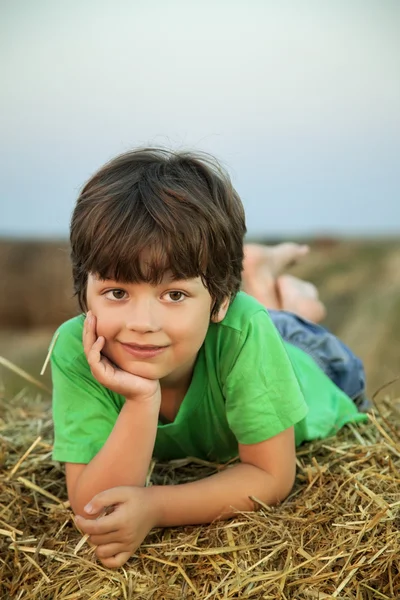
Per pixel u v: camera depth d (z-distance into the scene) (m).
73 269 1.84
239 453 2.04
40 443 2.30
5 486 2.08
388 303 5.30
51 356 2.01
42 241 5.80
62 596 1.63
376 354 4.72
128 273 1.62
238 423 1.95
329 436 2.38
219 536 1.79
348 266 5.93
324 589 1.61
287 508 1.90
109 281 1.66
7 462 2.23
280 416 1.94
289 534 1.75
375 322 5.10
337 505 1.86
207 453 2.23
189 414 2.04
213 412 2.05
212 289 1.73
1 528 1.88
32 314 5.62
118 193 1.68
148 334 1.66
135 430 1.78
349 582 1.62
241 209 1.91
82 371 1.93
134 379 1.75
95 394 1.93
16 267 5.65
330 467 2.12
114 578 1.66
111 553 1.68
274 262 3.51
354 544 1.70
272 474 1.93
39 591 1.65
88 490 1.80
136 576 1.68
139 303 1.66
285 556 1.71
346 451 2.22
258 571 1.66
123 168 1.77
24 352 5.07
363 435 2.40
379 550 1.67
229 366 1.94
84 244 1.69
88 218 1.68
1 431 2.54
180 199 1.68
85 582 1.67
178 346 1.71
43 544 1.81
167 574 1.69
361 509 1.81
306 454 2.26
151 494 1.76
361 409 2.95
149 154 1.83
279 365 1.96
